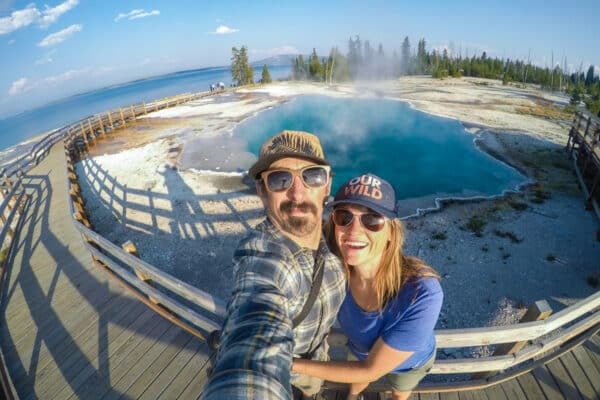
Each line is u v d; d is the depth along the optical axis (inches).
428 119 1357.0
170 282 141.8
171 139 1195.3
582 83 3196.4
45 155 951.6
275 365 45.5
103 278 269.3
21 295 274.5
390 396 132.8
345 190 74.8
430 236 526.9
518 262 450.6
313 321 70.1
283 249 62.1
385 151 1022.4
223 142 1134.4
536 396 152.2
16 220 496.7
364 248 73.6
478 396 150.9
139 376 173.3
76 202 448.5
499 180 743.1
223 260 472.1
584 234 506.0
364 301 82.0
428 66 4114.2
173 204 661.9
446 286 415.2
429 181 774.5
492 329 109.6
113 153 1063.0
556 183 693.3
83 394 170.6
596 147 685.3
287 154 58.9
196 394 159.9
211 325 143.7
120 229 576.4
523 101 1739.7
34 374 187.2
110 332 207.3
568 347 170.7
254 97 2113.7
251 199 668.1
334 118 1471.5
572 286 402.6
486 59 4035.4
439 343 107.7
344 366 74.7
